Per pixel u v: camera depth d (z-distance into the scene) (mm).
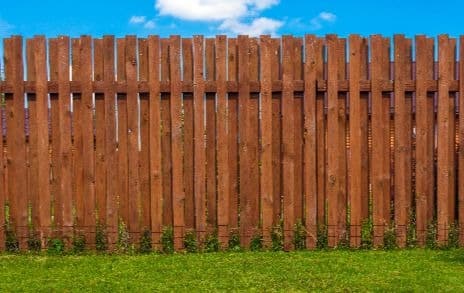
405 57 7508
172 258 7172
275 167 7523
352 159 7516
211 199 7516
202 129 7453
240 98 7430
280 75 7480
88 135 7438
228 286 5957
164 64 7418
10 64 7406
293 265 6762
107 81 7406
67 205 7492
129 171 7473
